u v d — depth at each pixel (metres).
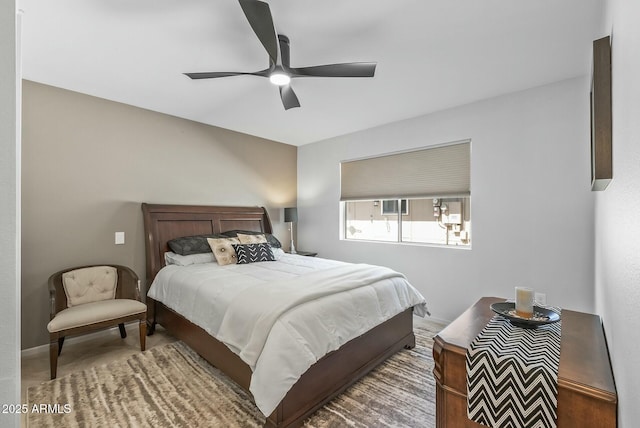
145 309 2.79
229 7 1.83
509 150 3.06
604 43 1.22
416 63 2.49
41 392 2.14
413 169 3.83
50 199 2.86
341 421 1.86
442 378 1.25
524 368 1.07
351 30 2.05
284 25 1.99
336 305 2.12
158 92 3.05
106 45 2.22
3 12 0.66
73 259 2.98
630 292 0.79
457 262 3.41
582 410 0.97
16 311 0.67
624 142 0.91
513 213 3.04
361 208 4.62
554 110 2.82
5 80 0.66
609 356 1.14
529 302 1.49
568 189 2.75
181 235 3.66
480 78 2.75
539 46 2.24
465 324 1.47
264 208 4.66
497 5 1.81
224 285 2.43
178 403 2.02
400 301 2.71
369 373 2.41
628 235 0.84
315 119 3.89
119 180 3.30
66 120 2.96
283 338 1.76
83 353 2.74
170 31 2.06
